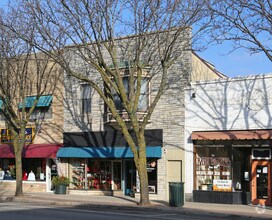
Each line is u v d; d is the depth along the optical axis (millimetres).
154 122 25984
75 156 28344
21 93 26766
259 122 22781
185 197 24656
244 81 23438
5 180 32250
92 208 21453
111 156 26906
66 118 29547
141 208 20812
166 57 21812
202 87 24703
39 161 31016
